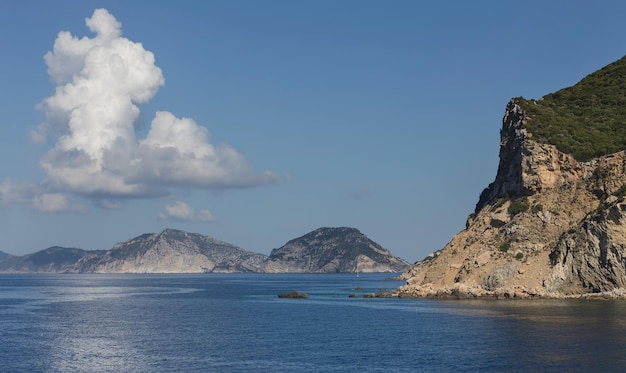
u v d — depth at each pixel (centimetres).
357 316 11462
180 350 7938
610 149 14238
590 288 12575
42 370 6825
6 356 7644
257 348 7994
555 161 14500
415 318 10644
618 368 6206
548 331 8369
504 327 8912
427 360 6925
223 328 10156
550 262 13150
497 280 13362
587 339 7706
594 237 12725
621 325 8731
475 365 6562
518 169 15038
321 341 8462
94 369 6831
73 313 13325
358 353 7469
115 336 9300
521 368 6328
